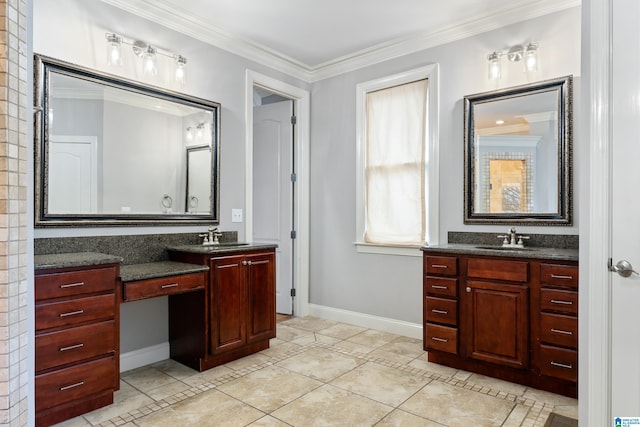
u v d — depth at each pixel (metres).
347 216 3.99
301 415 2.12
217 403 2.26
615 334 1.53
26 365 1.21
